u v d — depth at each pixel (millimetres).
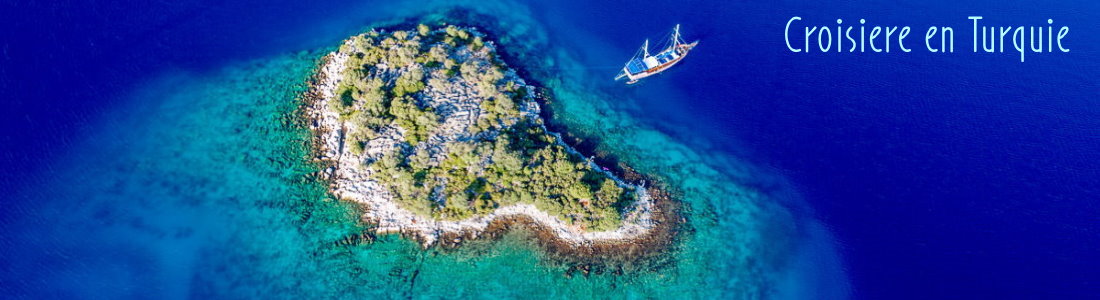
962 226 85562
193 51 98250
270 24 103938
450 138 85125
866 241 84875
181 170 83188
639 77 102500
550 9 114438
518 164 81062
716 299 78500
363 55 93750
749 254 83062
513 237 78938
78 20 99188
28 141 84500
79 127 87000
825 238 85438
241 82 94000
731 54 108875
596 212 80500
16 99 88438
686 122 98000
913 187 90125
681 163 92062
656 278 78875
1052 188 89250
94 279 73375
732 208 87562
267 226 78812
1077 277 80125
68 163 83062
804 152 94812
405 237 77812
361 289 74750
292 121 88750
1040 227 85000
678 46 106750
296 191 81500
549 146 86000
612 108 98188
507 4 114125
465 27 107062
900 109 100250
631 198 84500
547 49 106250
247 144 86062
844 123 98375
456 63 94938
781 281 81250
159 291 73188
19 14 98062
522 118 90250
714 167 92312
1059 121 98188
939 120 98500
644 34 111500
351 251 77062
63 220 77688
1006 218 86125
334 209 80062
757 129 97562
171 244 76875
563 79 101312
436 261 76750
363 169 82000
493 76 92750
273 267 75875
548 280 76812
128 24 100375
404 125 85188
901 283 80812
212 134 87062
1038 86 104000
